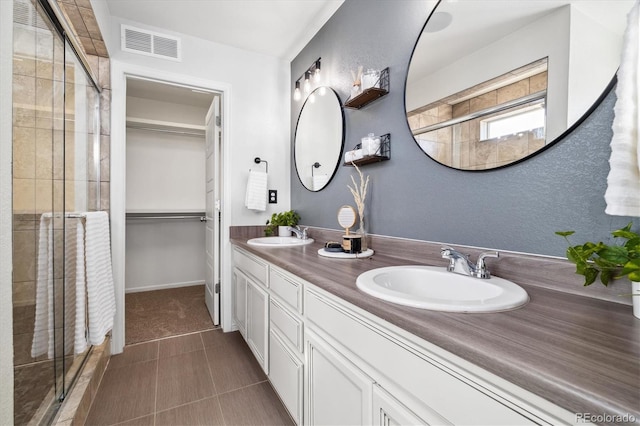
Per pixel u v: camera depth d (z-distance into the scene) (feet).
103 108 6.68
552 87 2.83
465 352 1.66
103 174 6.67
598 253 2.16
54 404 3.98
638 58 2.01
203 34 7.52
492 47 3.37
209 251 9.19
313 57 7.49
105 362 6.06
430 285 3.50
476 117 3.53
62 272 4.23
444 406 1.86
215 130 8.27
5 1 2.02
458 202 3.79
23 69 3.29
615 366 1.40
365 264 4.10
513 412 1.49
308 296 3.67
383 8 5.07
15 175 3.13
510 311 2.22
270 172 8.61
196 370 6.02
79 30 5.65
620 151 2.07
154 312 9.26
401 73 4.68
